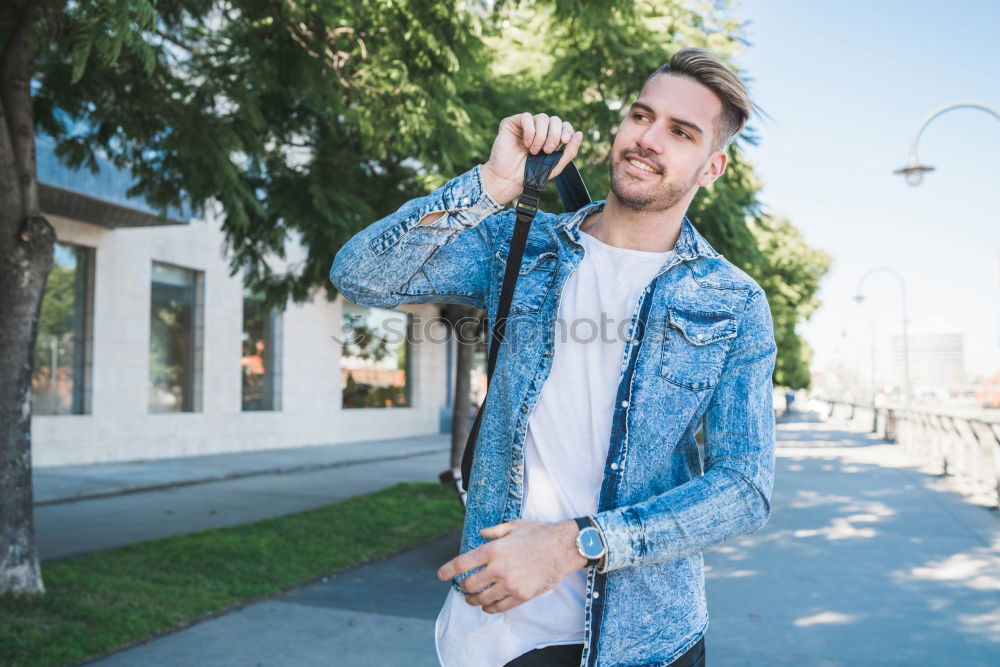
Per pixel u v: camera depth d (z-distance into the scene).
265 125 6.26
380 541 7.30
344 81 5.37
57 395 13.45
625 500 1.36
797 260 26.38
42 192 11.27
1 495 4.63
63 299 13.57
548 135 1.36
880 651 4.48
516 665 1.41
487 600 1.19
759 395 1.36
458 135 5.48
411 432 24.39
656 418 1.37
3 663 3.69
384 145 5.81
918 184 14.92
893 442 23.28
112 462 14.31
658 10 7.82
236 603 5.07
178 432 15.97
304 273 7.92
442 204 1.38
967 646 4.56
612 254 1.47
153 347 15.71
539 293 1.46
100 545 6.83
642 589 1.38
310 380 20.23
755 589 5.94
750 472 1.28
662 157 1.38
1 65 4.77
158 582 5.42
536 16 7.48
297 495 10.73
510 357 1.46
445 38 5.05
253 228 6.98
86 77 5.77
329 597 5.38
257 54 5.41
